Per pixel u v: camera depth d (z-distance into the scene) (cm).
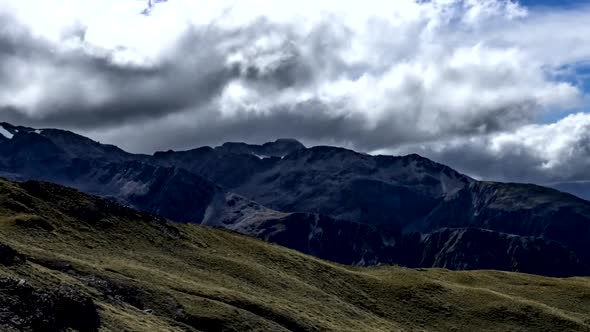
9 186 11919
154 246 12350
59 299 5472
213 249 13750
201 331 7894
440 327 13200
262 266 13262
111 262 9750
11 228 9900
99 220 12362
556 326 13550
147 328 6312
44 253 8569
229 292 9819
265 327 8769
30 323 4888
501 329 13375
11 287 5100
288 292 11800
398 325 12725
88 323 5628
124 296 7931
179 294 8800
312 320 10031
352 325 10906
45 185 12888
